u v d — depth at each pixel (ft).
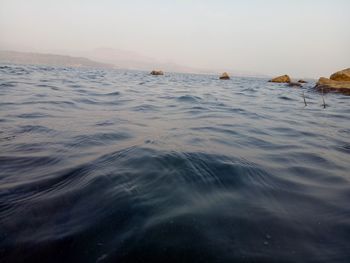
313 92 57.31
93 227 6.14
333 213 7.59
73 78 65.62
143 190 7.91
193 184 8.59
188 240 5.81
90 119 19.19
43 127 16.08
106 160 10.54
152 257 5.29
